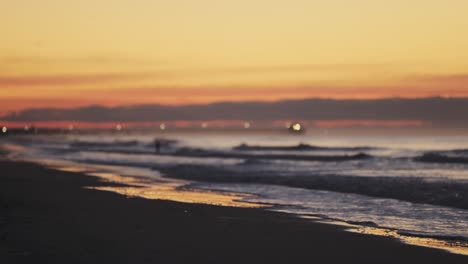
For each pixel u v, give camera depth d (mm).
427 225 16172
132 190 26562
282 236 14273
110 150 84625
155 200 21953
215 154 67000
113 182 31078
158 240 13469
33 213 17922
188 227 15484
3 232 14242
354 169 39094
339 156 56344
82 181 31438
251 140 155500
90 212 18281
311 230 15219
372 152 67375
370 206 20312
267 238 13969
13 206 19672
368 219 17281
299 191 25703
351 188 25562
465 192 22109
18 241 13039
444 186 23906
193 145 114062
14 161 55094
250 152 72500
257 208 19828
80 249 12266
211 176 34438
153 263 11109
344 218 17469
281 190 26297
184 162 52312
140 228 15203
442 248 12875
